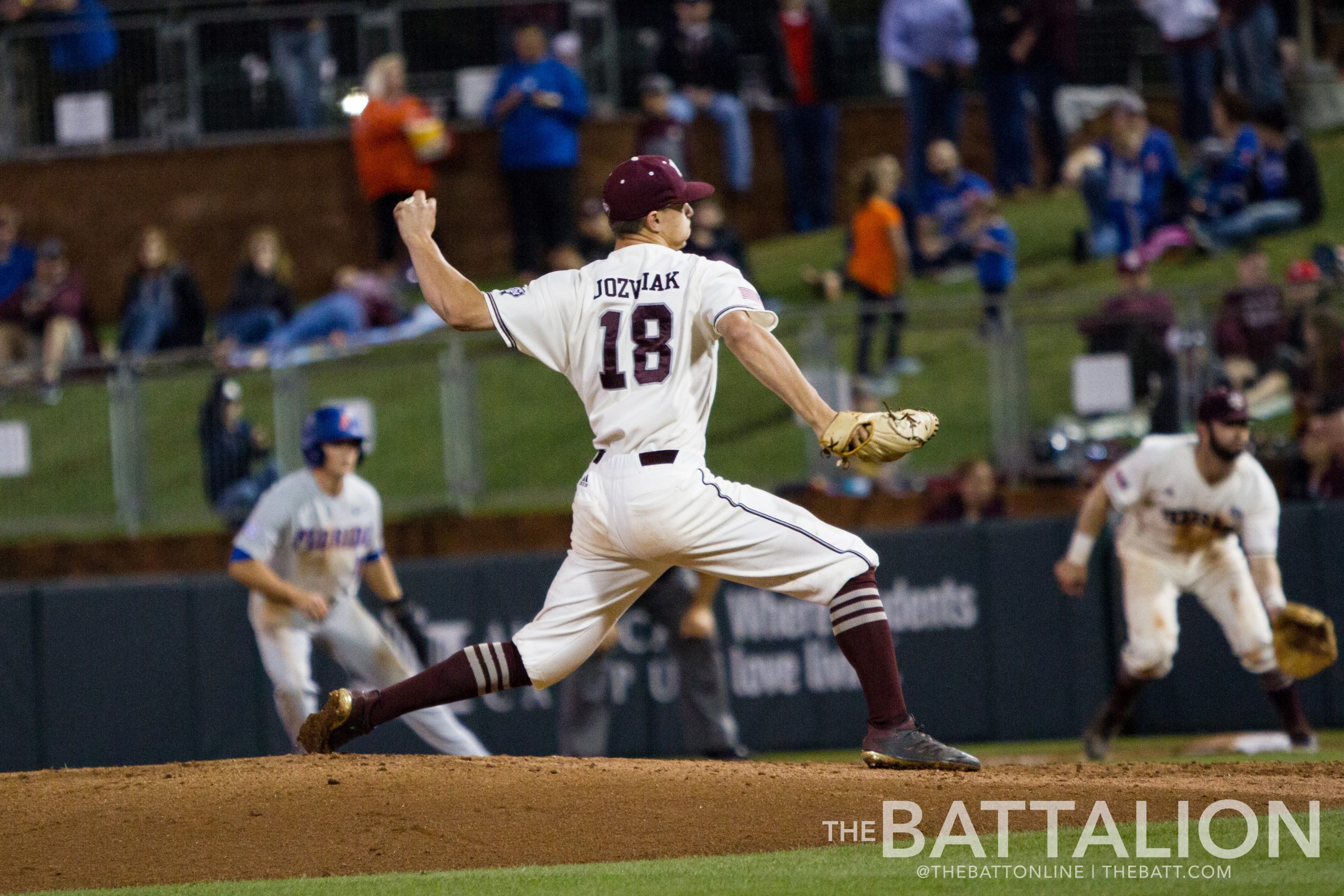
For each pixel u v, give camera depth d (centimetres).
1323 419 3784
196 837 1544
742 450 4231
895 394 4209
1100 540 3747
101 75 6594
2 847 1544
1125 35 6328
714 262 1636
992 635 3759
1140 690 3012
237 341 5072
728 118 6141
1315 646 2688
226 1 6650
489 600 3769
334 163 6550
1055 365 4106
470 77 6350
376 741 3684
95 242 6631
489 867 1477
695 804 1598
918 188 5606
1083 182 5400
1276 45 5622
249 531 2662
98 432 4378
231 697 3725
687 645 3203
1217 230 5319
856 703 3759
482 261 6400
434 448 4328
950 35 5509
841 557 1642
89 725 3709
